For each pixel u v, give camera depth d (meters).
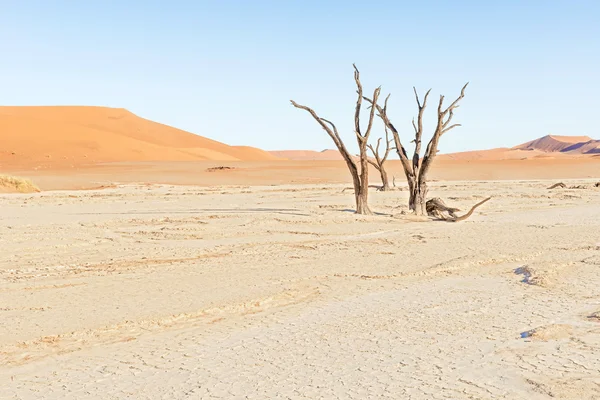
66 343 8.25
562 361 7.08
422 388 6.32
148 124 162.62
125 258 15.16
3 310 9.98
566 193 40.38
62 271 13.45
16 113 151.50
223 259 14.92
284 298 10.79
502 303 10.09
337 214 25.78
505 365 6.98
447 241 17.78
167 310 9.82
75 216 26.08
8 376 7.00
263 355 7.54
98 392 6.43
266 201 35.03
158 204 33.06
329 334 8.42
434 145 25.19
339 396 6.14
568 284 11.41
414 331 8.50
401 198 37.69
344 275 12.70
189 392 6.36
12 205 32.47
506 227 21.25
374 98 25.56
